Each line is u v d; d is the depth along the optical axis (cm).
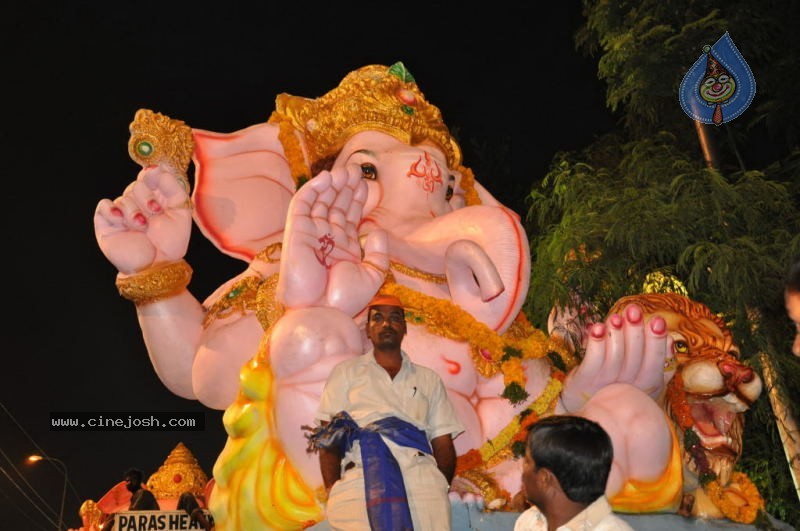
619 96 855
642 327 577
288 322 541
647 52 812
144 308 627
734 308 727
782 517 784
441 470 454
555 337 695
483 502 535
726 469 587
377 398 443
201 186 688
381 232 578
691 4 823
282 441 538
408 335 577
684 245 731
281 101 706
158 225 627
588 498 302
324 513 529
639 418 554
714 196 717
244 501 543
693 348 599
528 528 319
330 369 530
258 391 548
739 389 582
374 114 677
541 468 307
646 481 554
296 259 548
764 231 745
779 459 784
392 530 414
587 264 751
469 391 580
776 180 797
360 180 576
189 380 637
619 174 849
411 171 651
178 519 729
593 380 579
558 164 866
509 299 585
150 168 642
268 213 703
